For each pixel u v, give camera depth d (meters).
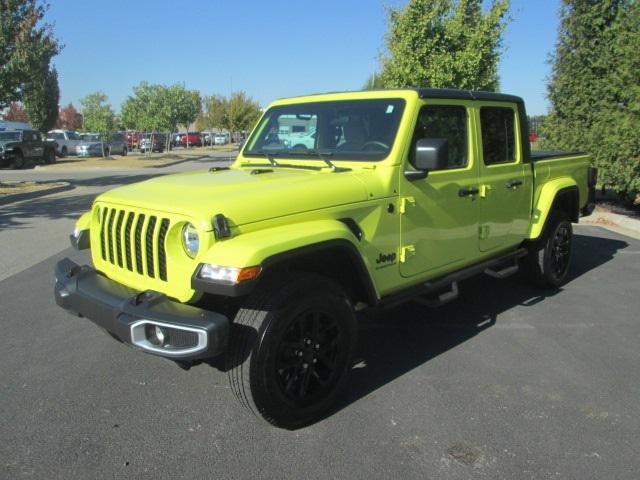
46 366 4.04
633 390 3.74
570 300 5.65
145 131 40.06
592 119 11.05
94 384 3.78
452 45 11.73
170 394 3.66
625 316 5.18
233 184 3.38
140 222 3.25
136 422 3.31
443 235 4.23
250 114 60.19
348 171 3.78
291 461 2.94
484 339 4.63
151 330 2.91
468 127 4.43
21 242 8.05
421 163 3.63
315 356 3.31
